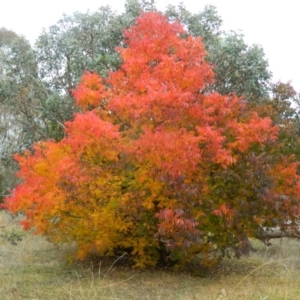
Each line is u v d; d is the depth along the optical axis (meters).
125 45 16.34
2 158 20.72
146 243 10.77
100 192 9.85
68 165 9.41
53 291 9.27
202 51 10.40
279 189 10.96
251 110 11.50
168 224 9.33
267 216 10.82
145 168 9.55
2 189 20.84
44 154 10.66
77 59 16.05
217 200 10.16
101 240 10.32
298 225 12.07
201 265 11.80
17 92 16.94
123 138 9.80
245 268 12.15
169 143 9.06
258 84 16.53
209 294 9.31
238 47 16.17
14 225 17.56
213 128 9.80
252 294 9.23
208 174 9.83
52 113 16.14
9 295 8.86
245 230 10.48
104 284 9.95
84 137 9.45
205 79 10.38
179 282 10.35
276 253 14.55
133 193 9.83
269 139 10.07
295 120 13.82
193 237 9.32
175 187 9.29
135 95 9.95
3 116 20.70
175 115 9.56
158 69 10.02
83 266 11.63
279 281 10.62
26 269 11.16
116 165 9.70
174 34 10.61
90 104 10.77
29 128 17.58
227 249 11.88
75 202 9.78
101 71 15.03
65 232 10.62
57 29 16.84
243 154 10.05
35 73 17.16
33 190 10.08
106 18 16.84
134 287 9.84
